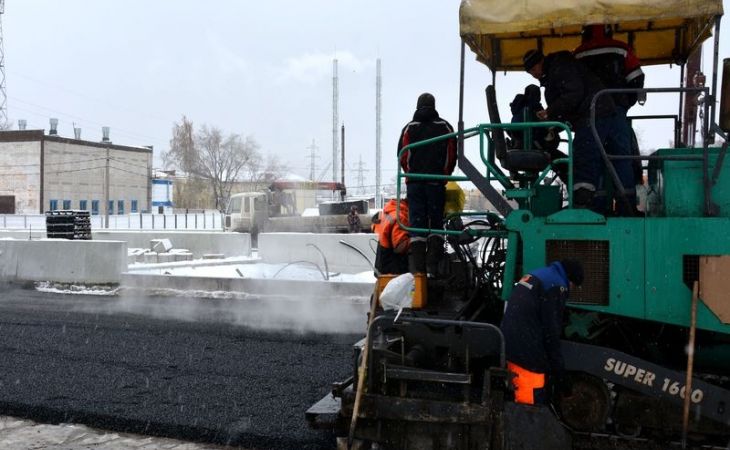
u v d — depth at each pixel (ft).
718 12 14.48
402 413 15.06
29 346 28.48
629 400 15.08
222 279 44.09
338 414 16.26
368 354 15.53
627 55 17.54
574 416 15.40
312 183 125.08
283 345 28.91
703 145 14.48
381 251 20.80
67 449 17.19
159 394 21.40
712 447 14.55
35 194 201.26
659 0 14.89
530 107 18.84
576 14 15.38
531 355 14.69
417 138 18.94
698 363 15.62
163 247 65.82
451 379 14.90
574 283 14.85
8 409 20.07
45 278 48.80
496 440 14.64
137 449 17.22
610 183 16.58
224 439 17.70
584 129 16.31
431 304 18.17
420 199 18.81
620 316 15.23
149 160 242.58
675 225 14.40
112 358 26.32
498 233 18.34
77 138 224.53
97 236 73.20
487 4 16.03
